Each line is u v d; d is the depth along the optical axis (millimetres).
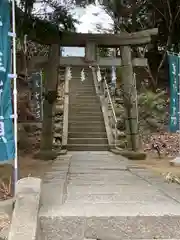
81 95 17750
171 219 3963
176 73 9844
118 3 12680
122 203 4602
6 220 3949
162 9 18047
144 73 19547
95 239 3822
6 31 4578
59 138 13883
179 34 18078
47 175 7125
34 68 11188
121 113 15672
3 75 4508
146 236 3887
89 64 11156
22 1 9445
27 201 3953
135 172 7695
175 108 9883
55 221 3889
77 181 6410
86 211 4145
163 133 14406
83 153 12289
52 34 10734
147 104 16422
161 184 6141
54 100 11188
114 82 17422
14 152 4645
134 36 11109
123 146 13047
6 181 5965
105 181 6434
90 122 14953
